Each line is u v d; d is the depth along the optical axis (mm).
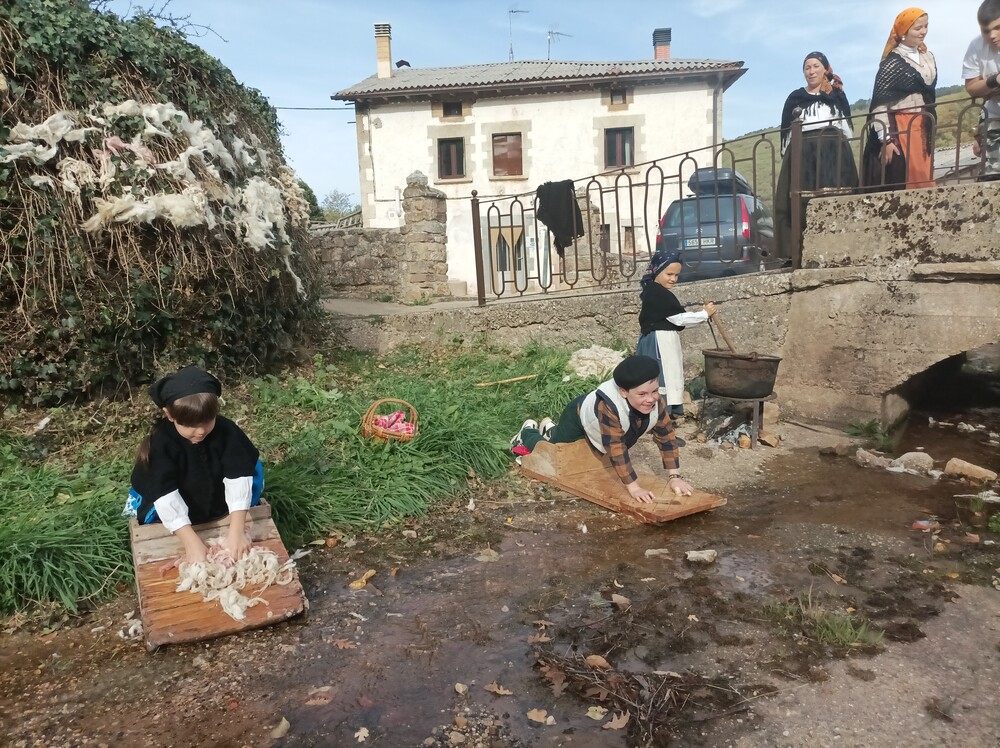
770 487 4664
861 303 5676
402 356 7387
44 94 4914
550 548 3764
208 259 5355
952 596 3152
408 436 4715
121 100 5324
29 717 2430
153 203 5027
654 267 5465
